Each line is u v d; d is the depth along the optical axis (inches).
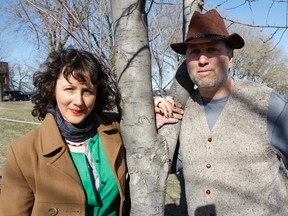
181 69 95.3
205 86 81.3
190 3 102.8
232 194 80.6
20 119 585.6
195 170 85.4
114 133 84.5
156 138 81.9
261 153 79.7
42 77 79.8
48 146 76.3
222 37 78.8
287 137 77.7
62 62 75.6
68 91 76.0
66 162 76.3
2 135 398.0
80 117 77.2
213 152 82.9
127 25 80.0
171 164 87.4
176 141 88.5
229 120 82.4
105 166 80.0
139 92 80.4
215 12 82.8
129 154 82.1
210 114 85.4
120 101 82.9
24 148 77.3
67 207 75.5
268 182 79.5
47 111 83.3
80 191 75.3
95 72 76.0
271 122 79.5
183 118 90.2
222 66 80.7
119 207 83.4
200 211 84.5
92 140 81.7
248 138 80.3
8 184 77.7
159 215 80.6
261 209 79.0
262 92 81.9
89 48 80.7
